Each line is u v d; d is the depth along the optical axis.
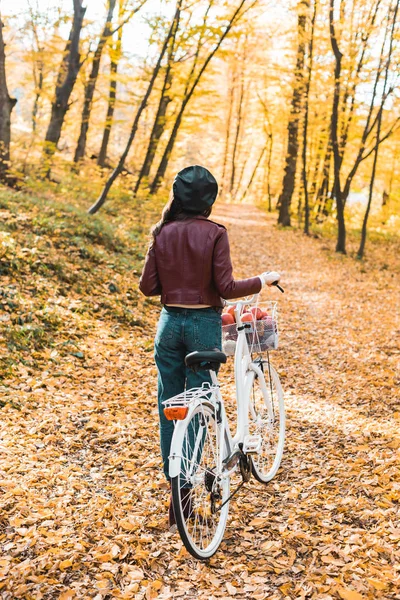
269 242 21.62
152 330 8.43
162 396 3.49
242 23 16.91
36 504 3.65
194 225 3.30
